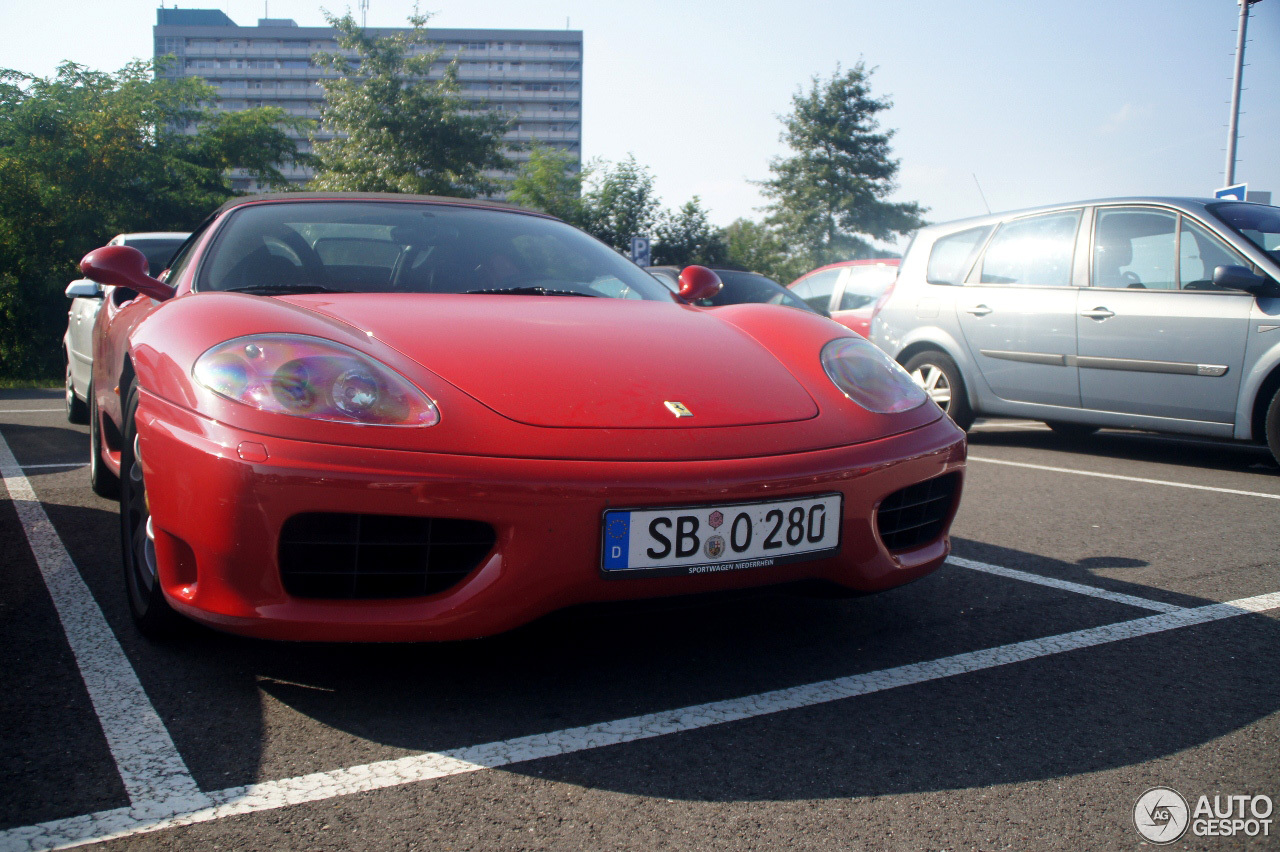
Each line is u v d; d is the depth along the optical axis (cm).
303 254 248
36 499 354
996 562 285
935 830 134
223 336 177
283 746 156
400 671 189
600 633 214
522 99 16350
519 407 172
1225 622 229
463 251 264
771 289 841
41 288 1548
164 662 192
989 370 544
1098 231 509
